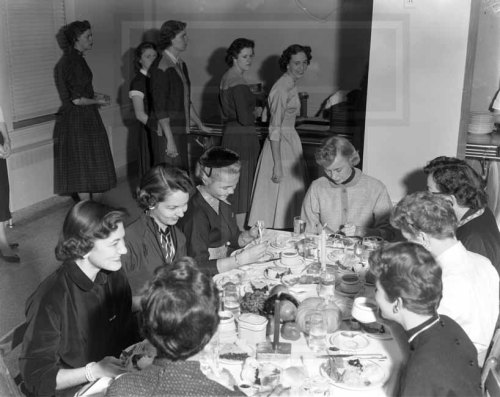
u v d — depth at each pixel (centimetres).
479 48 425
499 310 200
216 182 246
